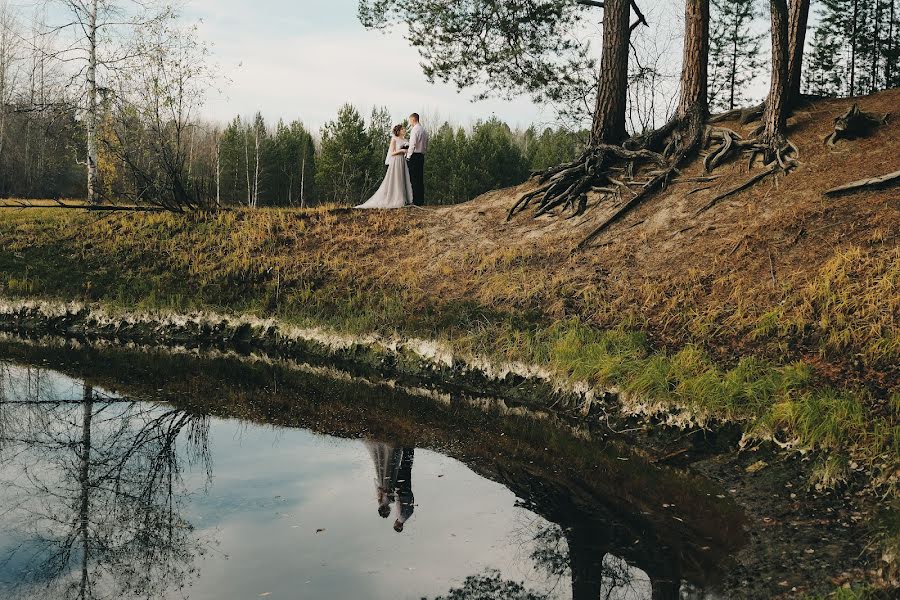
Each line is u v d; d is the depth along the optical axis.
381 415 9.27
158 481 6.85
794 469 6.62
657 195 13.94
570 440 8.25
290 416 9.19
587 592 4.80
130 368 11.47
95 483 6.80
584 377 9.32
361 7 16.55
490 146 55.81
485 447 8.03
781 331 8.98
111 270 15.37
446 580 4.94
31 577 4.90
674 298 10.57
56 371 11.18
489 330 11.23
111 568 5.03
